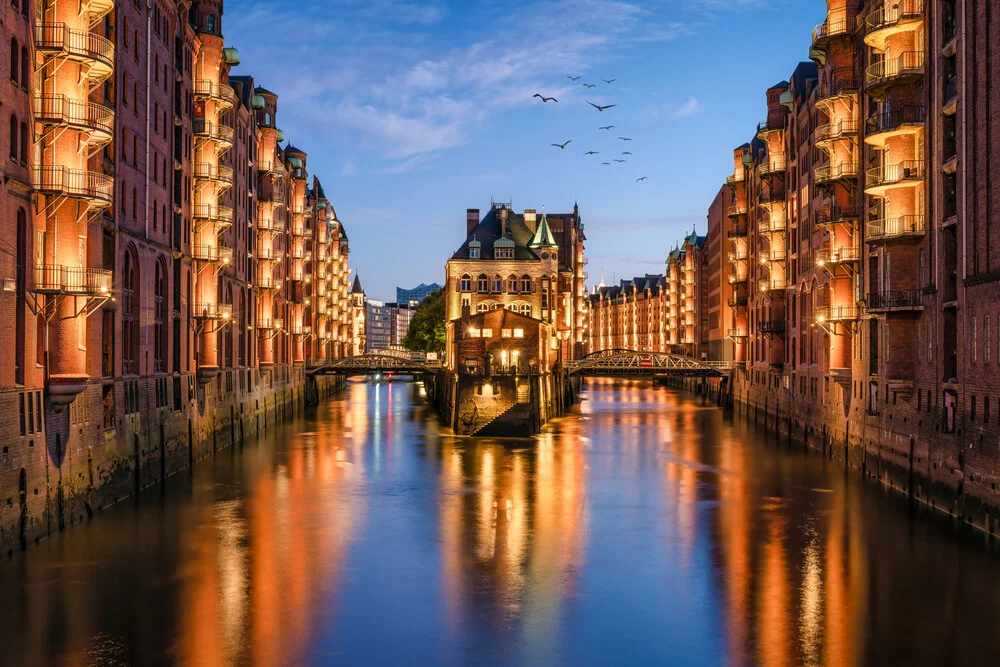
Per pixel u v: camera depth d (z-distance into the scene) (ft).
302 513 147.43
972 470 129.29
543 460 209.87
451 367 325.83
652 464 203.21
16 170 114.52
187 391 197.26
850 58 191.21
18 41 115.34
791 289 261.03
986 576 110.01
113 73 150.00
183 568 114.42
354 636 92.22
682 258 598.75
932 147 149.38
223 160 239.30
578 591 106.83
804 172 245.65
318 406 385.91
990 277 122.62
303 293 366.02
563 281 433.07
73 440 131.13
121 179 154.10
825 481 177.27
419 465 201.05
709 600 103.40
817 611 99.35
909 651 88.17
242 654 87.30
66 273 123.34
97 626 93.76
